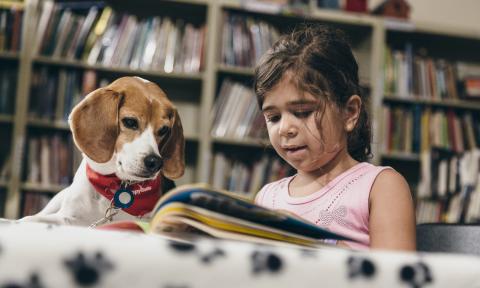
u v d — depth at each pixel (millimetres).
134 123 923
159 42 2777
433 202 2758
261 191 1224
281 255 310
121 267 293
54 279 287
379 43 2986
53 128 2771
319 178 1093
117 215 827
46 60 2711
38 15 2766
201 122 2789
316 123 987
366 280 314
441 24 3377
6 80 2748
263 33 2869
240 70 2840
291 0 2926
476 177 2617
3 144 2906
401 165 3174
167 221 464
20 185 2646
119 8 3041
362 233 989
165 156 964
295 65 994
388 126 2955
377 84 2959
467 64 3371
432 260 323
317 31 1099
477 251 894
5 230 296
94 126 919
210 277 302
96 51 2736
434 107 3102
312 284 310
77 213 850
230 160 2832
